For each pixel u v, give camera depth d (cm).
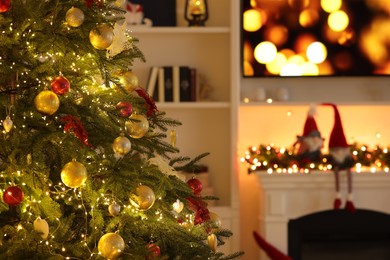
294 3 500
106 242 215
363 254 489
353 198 481
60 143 221
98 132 227
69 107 223
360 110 509
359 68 502
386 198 484
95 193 226
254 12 498
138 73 495
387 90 511
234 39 480
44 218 224
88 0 221
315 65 500
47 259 208
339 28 501
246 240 504
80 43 221
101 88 240
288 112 505
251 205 504
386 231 487
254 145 505
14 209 228
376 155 482
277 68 499
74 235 235
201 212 251
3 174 218
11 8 220
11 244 214
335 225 486
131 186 222
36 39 221
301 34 500
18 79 228
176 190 245
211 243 259
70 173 213
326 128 509
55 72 226
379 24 502
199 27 479
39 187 220
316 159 474
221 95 498
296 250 482
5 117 222
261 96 491
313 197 477
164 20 493
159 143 247
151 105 250
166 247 239
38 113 221
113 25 232
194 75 482
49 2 224
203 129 498
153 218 235
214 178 499
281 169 473
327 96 509
